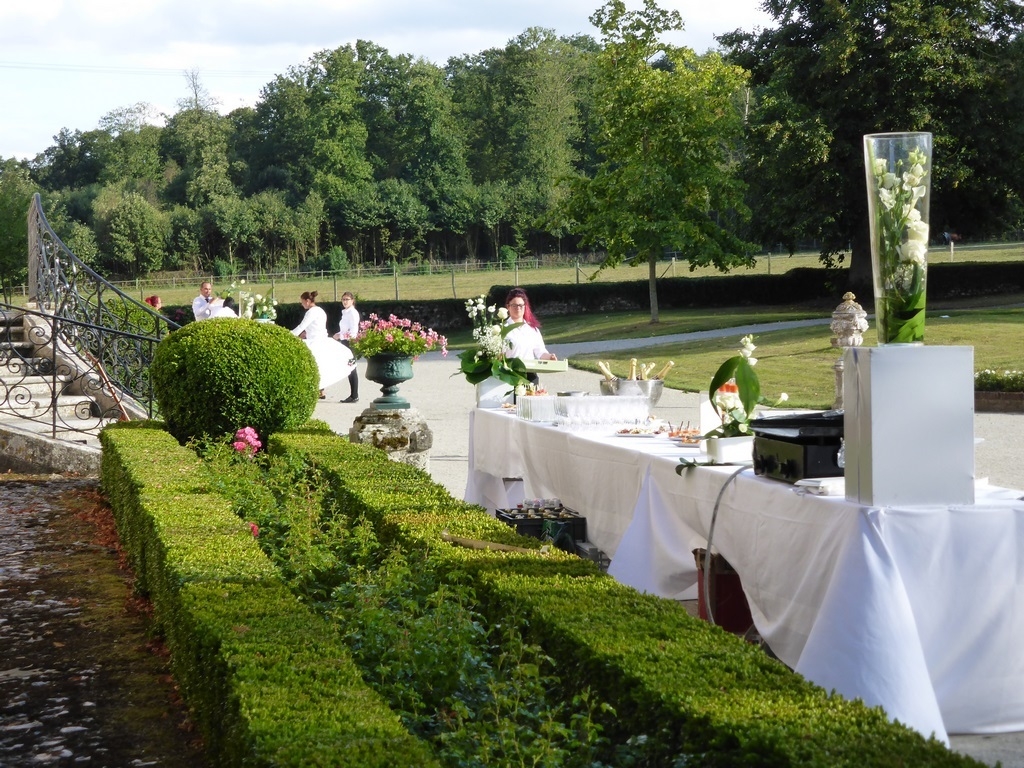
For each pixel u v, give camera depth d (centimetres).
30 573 579
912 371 336
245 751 231
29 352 1198
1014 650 340
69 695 386
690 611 491
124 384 1160
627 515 514
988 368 1680
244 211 7094
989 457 962
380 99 8381
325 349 1459
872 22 2914
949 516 335
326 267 7100
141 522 516
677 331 2692
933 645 334
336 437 782
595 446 552
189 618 333
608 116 2773
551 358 839
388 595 370
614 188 2784
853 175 3022
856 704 236
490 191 7850
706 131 2731
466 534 437
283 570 451
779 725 223
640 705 249
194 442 806
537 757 234
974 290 3309
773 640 381
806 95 3044
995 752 326
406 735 230
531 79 8319
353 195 7469
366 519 497
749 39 3256
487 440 742
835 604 329
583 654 279
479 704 286
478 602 352
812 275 3578
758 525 395
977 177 2952
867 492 338
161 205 7600
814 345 2056
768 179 3100
